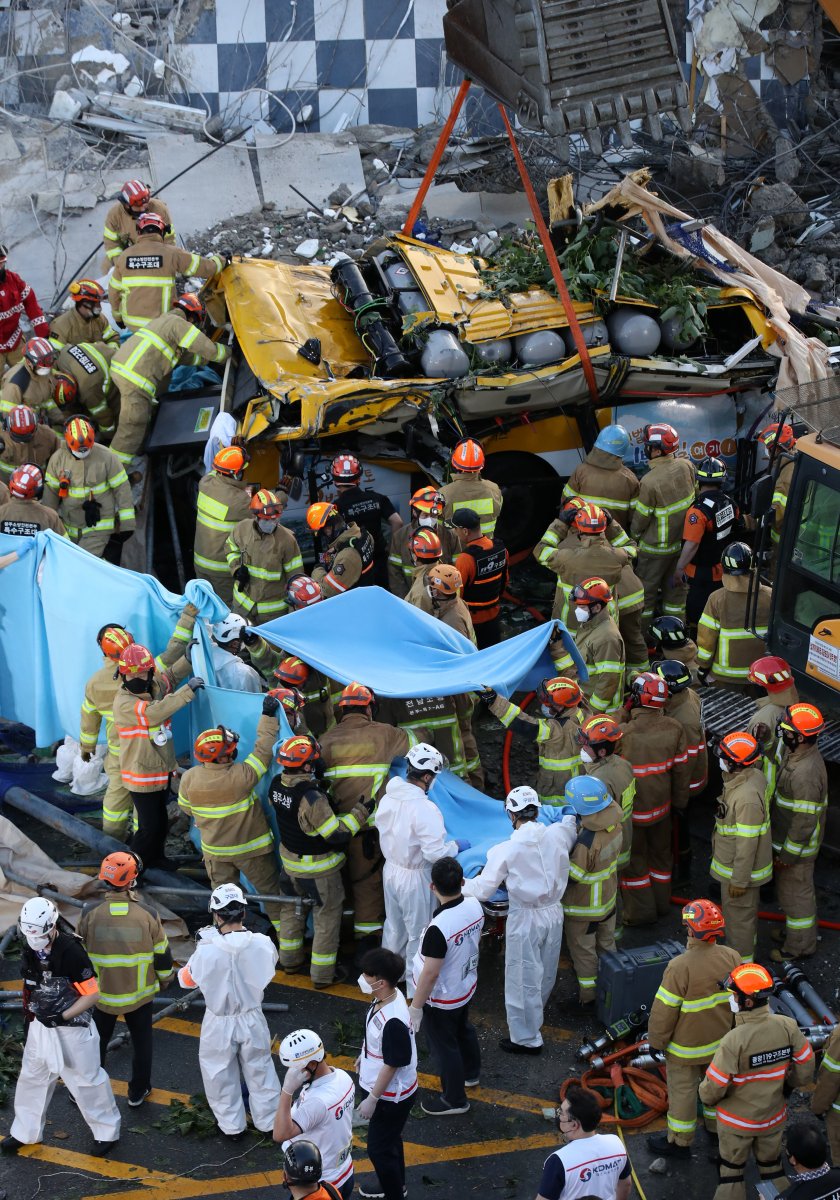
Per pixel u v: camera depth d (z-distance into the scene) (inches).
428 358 1098.1
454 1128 724.0
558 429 1149.7
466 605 999.6
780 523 991.0
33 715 991.0
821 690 883.4
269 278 1205.1
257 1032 697.0
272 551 982.4
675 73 868.0
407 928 778.8
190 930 856.9
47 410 1144.8
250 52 1551.4
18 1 1517.0
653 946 789.2
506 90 899.4
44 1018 670.5
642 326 1139.3
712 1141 722.8
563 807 778.2
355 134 1558.8
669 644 920.3
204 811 794.8
